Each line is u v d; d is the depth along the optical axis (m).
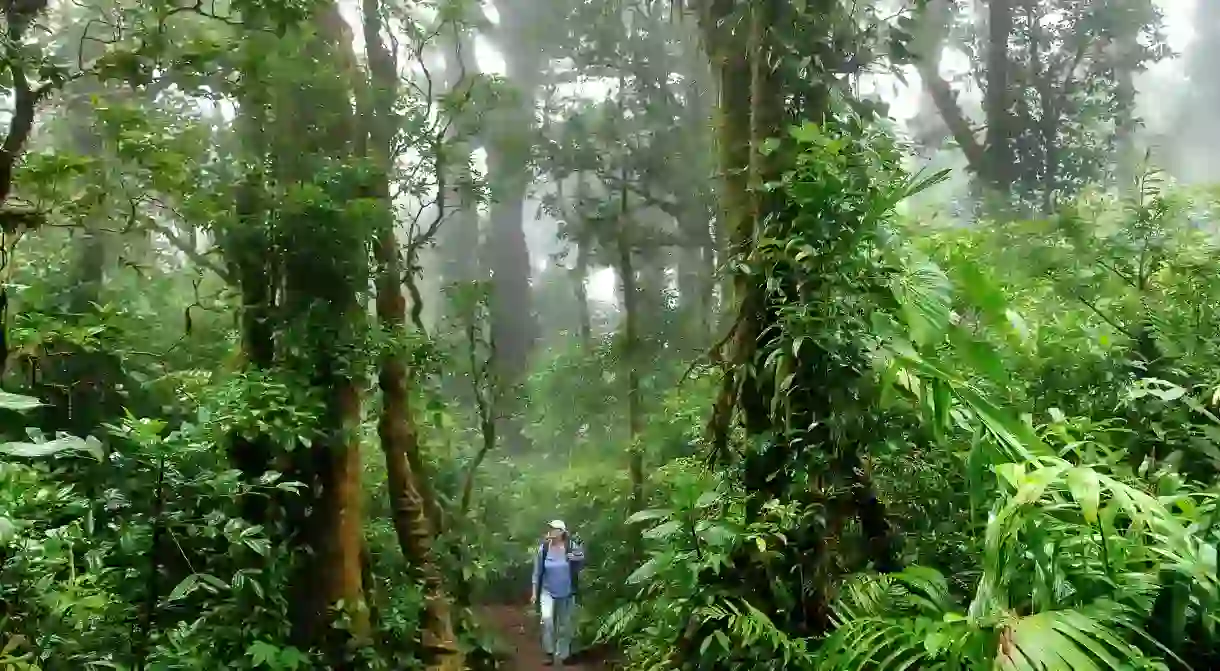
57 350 3.98
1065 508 1.98
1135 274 3.73
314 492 4.49
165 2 3.76
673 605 3.21
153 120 4.37
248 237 4.36
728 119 3.96
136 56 3.69
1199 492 2.30
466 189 5.87
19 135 2.93
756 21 3.49
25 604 2.42
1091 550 1.99
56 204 3.48
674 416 6.51
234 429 3.81
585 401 8.83
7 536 2.01
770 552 3.00
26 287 3.84
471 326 6.54
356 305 4.62
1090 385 3.20
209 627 3.71
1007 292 3.53
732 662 3.00
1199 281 3.53
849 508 3.13
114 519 3.08
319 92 4.57
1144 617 1.89
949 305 2.74
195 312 6.17
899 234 3.06
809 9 3.48
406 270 5.36
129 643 3.08
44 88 2.98
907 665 1.92
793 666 2.79
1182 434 2.92
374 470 6.31
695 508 3.24
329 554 4.53
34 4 3.03
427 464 6.26
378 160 4.94
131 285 5.80
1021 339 2.87
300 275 4.48
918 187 2.92
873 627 2.15
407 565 5.46
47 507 2.61
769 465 3.27
